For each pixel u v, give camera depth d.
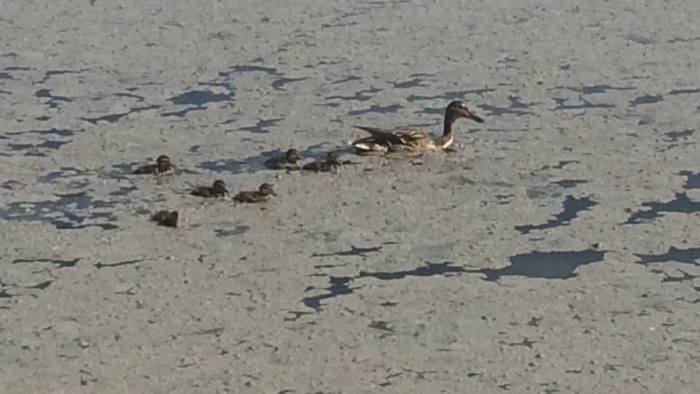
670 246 17.02
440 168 19.97
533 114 22.47
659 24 28.41
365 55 26.27
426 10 30.09
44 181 19.53
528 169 19.84
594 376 13.91
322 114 22.59
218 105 23.16
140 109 22.94
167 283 16.09
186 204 18.58
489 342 14.66
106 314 15.32
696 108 22.56
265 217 18.08
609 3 30.45
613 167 19.83
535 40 27.22
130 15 29.78
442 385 13.76
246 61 25.94
